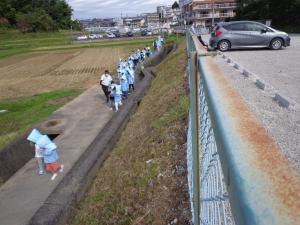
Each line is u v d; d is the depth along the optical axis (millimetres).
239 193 519
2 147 11016
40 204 7547
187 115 7574
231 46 15344
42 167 9102
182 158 5859
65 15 123938
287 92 6391
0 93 23875
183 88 10195
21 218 7078
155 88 15992
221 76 1406
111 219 5676
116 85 15195
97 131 12477
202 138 2744
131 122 12242
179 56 19234
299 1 33844
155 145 7230
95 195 7086
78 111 15523
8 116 16891
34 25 102312
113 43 61281
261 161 568
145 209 5238
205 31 38406
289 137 4203
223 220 1678
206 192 2467
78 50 54500
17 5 108125
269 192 488
